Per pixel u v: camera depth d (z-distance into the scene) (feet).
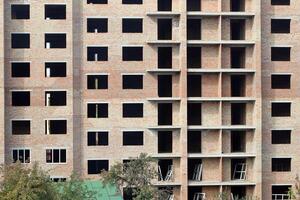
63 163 227.20
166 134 234.79
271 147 234.99
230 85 233.35
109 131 229.25
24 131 226.79
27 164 217.56
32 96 226.17
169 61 233.76
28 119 226.17
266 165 234.79
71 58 226.58
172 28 229.66
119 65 228.63
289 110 236.02
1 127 222.28
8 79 225.15
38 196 162.50
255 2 229.66
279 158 235.81
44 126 226.58
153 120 230.27
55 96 227.20
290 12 234.58
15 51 225.35
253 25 230.89
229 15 229.86
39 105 226.38
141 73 229.45
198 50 234.38
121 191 213.05
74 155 227.61
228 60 231.91
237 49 235.40
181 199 228.84
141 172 210.38
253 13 229.86
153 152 230.27
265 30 233.35
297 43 235.20
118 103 229.04
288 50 235.40
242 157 233.96
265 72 233.55
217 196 224.94
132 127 229.66
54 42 226.99
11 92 225.35
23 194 157.58
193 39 234.38
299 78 235.81
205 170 233.55
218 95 231.50
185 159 228.43
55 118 226.58
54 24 226.17
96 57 228.43
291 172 236.22
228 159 233.55
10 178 166.50
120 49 228.63
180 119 229.25
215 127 230.48
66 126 227.40
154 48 229.45
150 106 230.07
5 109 224.33
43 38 226.17
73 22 226.99
